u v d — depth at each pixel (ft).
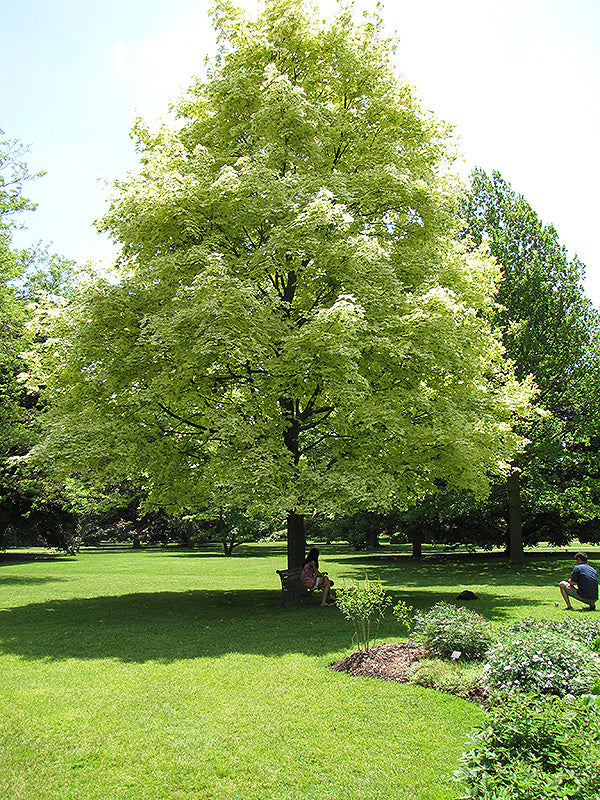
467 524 85.87
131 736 17.07
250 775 14.70
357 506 36.35
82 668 24.22
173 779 14.56
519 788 10.82
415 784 14.07
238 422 35.78
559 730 12.38
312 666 24.08
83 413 39.63
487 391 48.44
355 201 42.50
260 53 46.06
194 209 38.37
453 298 39.45
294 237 36.78
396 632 30.35
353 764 15.17
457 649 22.65
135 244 41.09
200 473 41.37
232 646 27.94
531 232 78.59
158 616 36.86
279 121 41.06
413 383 40.70
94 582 58.70
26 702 19.99
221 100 45.73
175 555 105.60
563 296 77.00
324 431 43.91
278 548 127.75
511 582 55.16
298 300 42.22
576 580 37.29
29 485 70.90
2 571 72.59
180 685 21.72
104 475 38.27
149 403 36.70
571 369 76.02
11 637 30.55
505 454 45.42
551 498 73.61
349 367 33.91
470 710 18.39
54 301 43.34
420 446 38.27
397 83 47.14
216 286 33.55
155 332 33.99
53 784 14.35
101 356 38.63
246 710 18.99
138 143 49.60
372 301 37.29
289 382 37.09
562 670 17.61
